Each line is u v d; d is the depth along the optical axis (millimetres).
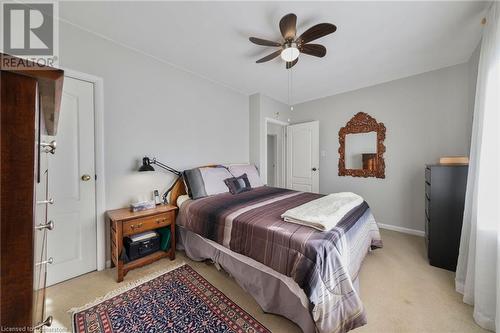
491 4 1556
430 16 1722
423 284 1802
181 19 1779
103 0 1558
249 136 3838
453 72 2643
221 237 1763
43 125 797
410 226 3025
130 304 1540
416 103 2930
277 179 4949
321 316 1107
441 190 2076
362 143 3465
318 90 3570
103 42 2018
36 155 468
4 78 397
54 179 1765
